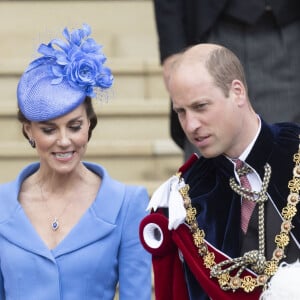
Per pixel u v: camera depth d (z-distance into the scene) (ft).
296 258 41.52
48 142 45.83
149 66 89.35
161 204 44.04
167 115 85.46
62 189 47.52
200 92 40.45
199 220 42.86
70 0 95.61
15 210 46.93
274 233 41.83
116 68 89.30
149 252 43.80
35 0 95.35
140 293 46.85
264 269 41.60
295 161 42.24
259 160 42.19
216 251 42.24
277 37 61.46
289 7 61.16
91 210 46.98
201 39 61.77
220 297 41.88
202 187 43.47
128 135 85.35
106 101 47.24
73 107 45.52
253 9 60.70
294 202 41.78
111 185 47.67
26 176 48.65
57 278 45.88
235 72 41.24
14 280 46.11
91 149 81.35
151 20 96.22
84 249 46.34
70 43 46.39
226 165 42.57
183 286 43.73
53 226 46.96
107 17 95.91
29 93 45.70
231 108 40.96
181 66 41.19
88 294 46.24
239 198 42.63
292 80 61.62
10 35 95.04
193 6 61.77
